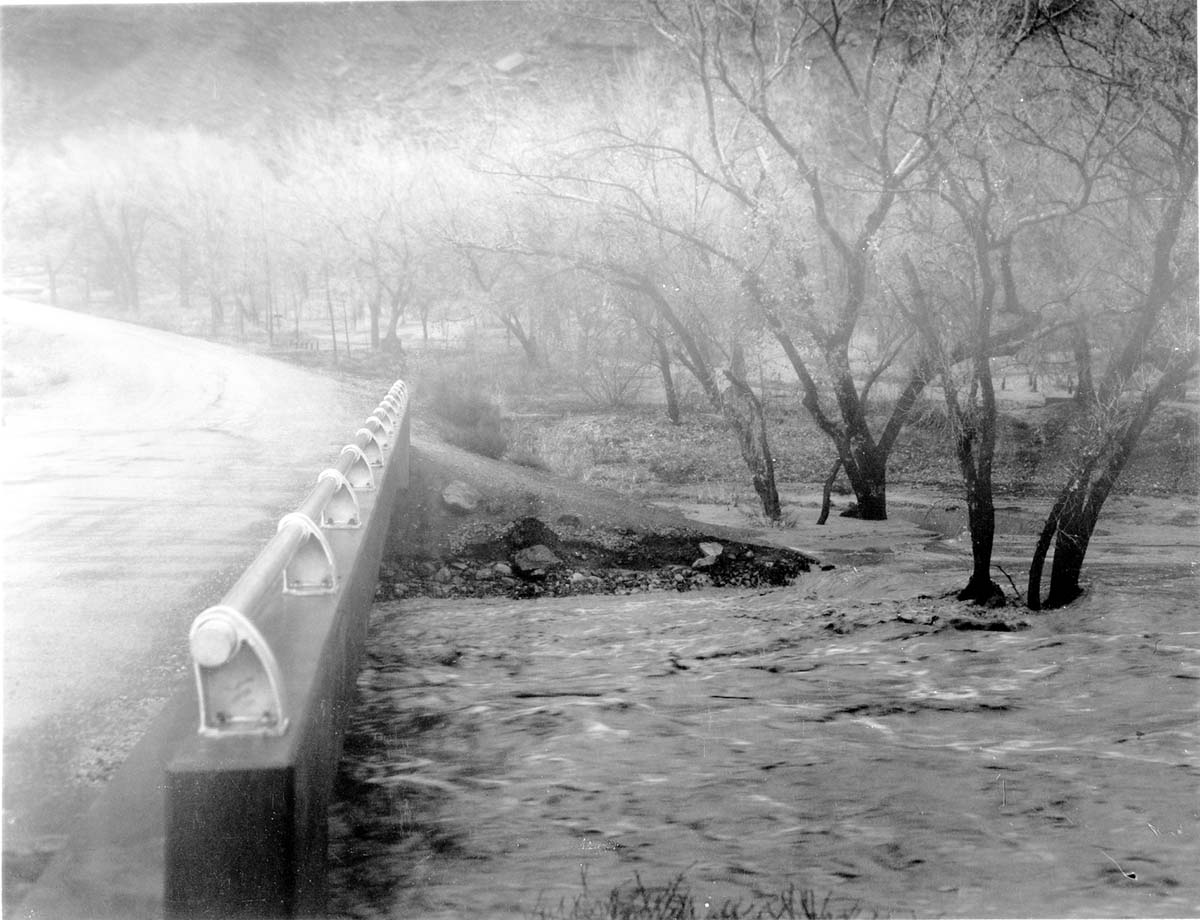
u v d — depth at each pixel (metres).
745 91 19.14
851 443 19.02
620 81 21.73
